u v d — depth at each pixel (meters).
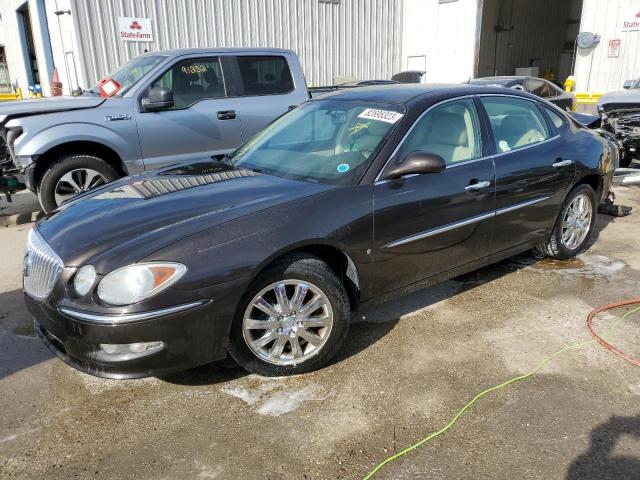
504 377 3.07
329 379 3.08
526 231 4.24
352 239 3.12
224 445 2.57
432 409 2.80
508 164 3.96
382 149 3.36
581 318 3.77
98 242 2.73
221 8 12.46
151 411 2.83
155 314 2.57
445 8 15.75
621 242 5.38
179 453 2.52
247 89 6.88
